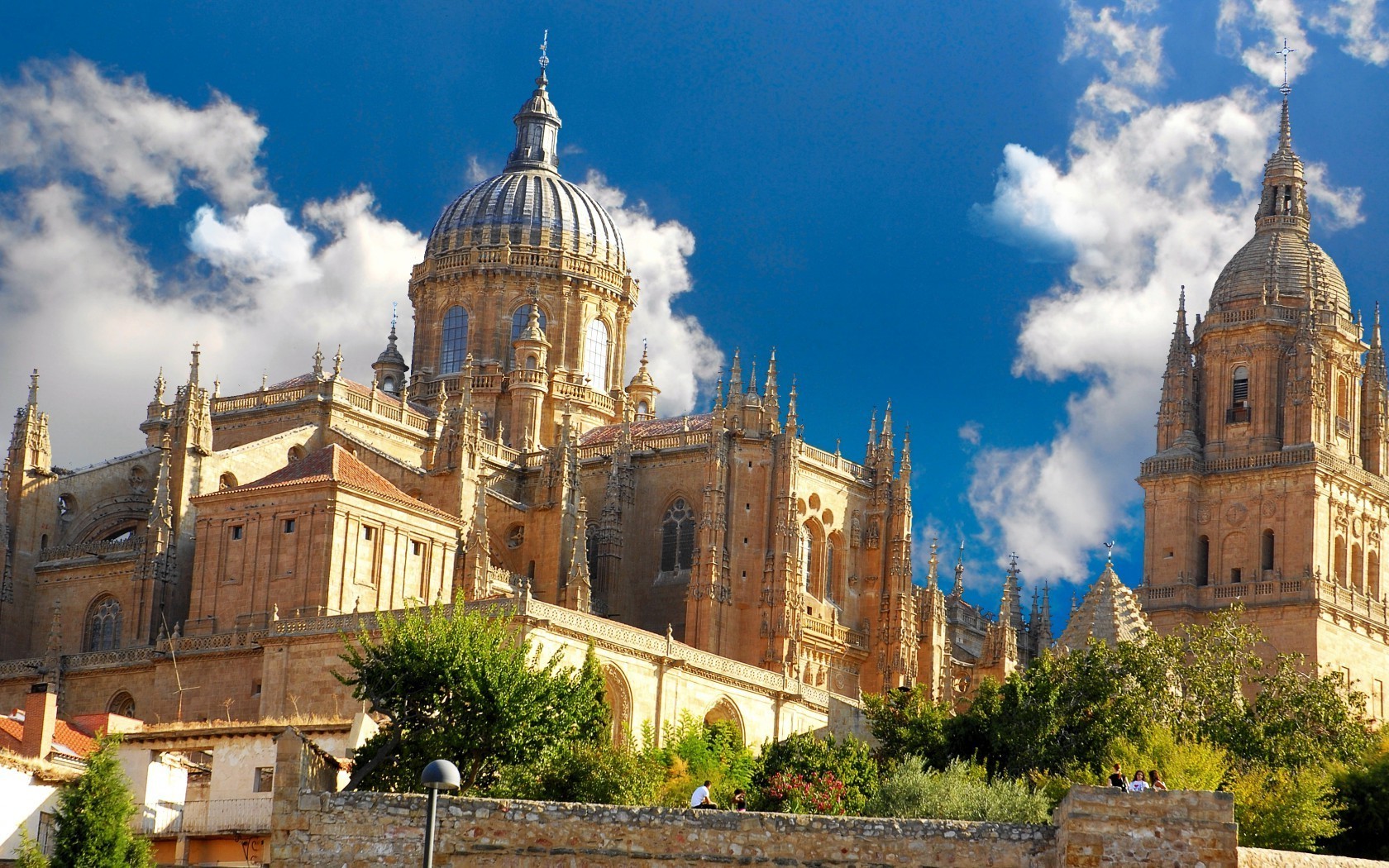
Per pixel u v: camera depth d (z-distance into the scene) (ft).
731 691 393.29
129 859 237.86
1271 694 346.13
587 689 290.56
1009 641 474.08
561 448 451.53
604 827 195.31
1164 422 528.22
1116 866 188.65
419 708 260.21
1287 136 549.95
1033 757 308.19
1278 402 520.42
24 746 282.15
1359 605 510.17
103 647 420.77
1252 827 257.34
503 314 533.96
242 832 280.31
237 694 375.04
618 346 548.31
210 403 471.21
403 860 195.52
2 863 253.03
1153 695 321.73
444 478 441.27
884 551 488.44
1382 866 201.26
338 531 383.65
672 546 467.52
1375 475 529.45
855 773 304.30
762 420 463.42
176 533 419.13
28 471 436.76
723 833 194.90
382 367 542.98
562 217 543.39
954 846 194.18
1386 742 331.98
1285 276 527.81
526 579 422.41
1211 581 511.81
